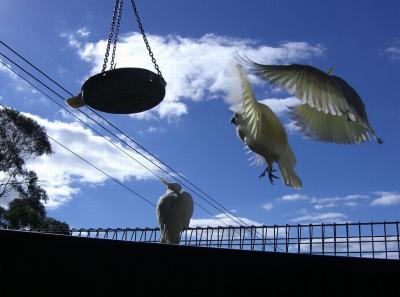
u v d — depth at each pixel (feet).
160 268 4.44
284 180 4.62
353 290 4.61
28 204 20.93
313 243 8.95
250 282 4.56
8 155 20.59
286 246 9.12
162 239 9.73
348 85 4.20
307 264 4.66
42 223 20.90
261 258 4.62
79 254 4.25
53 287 4.13
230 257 4.59
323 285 4.61
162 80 6.72
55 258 4.18
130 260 4.38
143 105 7.02
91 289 4.23
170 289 4.41
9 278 4.03
